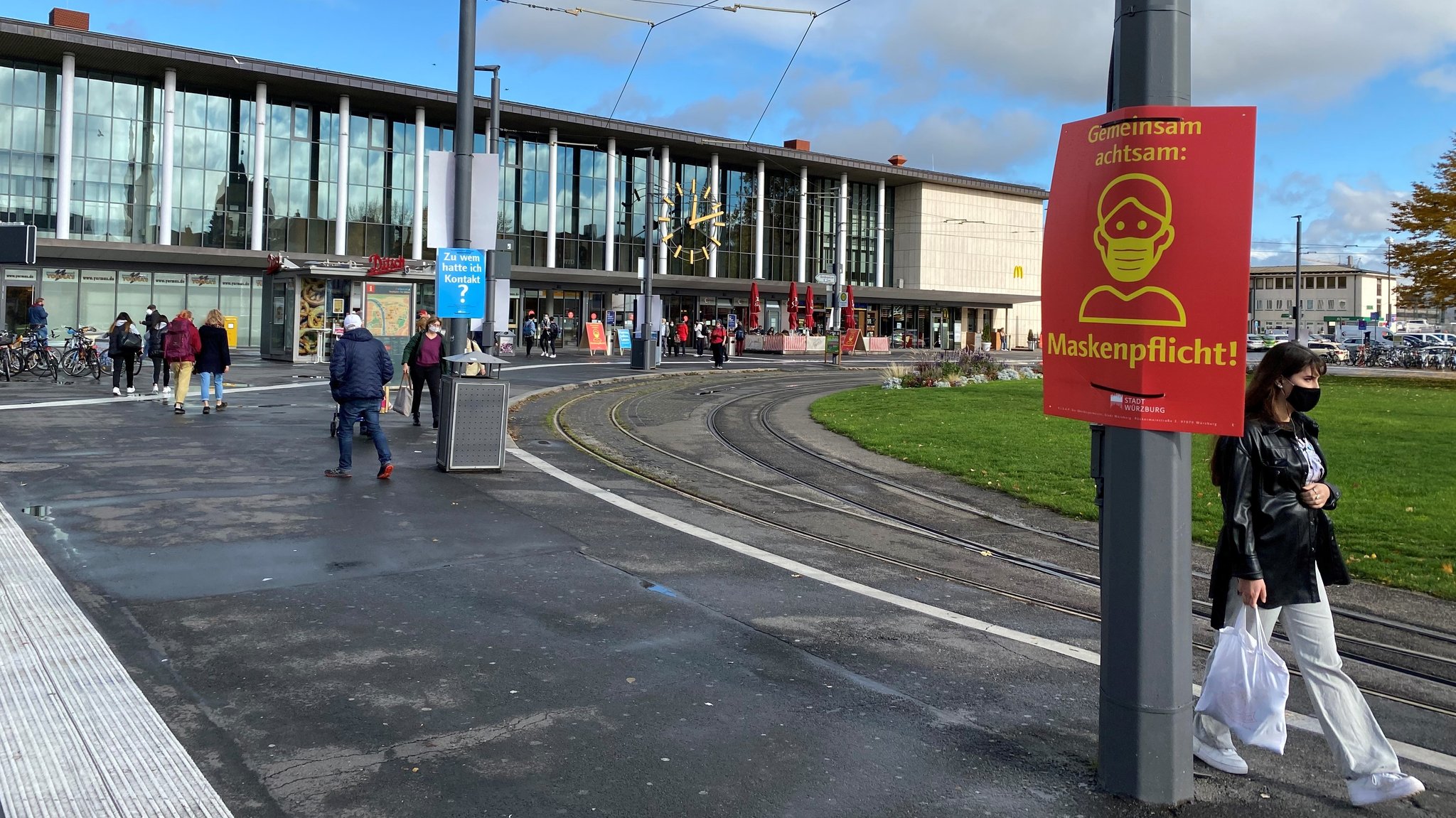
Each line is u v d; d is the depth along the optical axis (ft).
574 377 95.55
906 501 38.73
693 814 12.93
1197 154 13.17
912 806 13.44
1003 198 243.81
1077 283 14.26
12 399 58.13
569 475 39.19
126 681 16.47
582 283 181.37
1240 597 14.67
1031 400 78.59
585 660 18.47
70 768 13.35
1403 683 20.15
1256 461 14.28
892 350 214.48
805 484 41.60
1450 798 14.62
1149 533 13.75
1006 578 27.35
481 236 44.88
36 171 133.39
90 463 36.29
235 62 138.62
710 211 197.98
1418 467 45.73
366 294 69.72
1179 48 13.71
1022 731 16.30
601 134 178.60
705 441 54.19
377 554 25.16
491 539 27.40
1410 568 28.84
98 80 137.28
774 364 145.07
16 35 125.08
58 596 20.72
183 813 12.29
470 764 14.05
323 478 35.06
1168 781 13.83
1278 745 14.17
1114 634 14.07
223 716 15.29
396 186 160.56
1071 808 13.58
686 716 16.14
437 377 51.96
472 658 18.25
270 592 21.63
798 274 212.64
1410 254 117.39
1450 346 176.14
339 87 148.15
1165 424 13.41
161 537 25.85
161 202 140.56
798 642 20.24
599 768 14.12
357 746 14.49
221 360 54.54
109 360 79.00
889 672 18.83
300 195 152.46
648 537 29.04
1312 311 426.92
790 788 13.79
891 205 236.63
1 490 31.04
